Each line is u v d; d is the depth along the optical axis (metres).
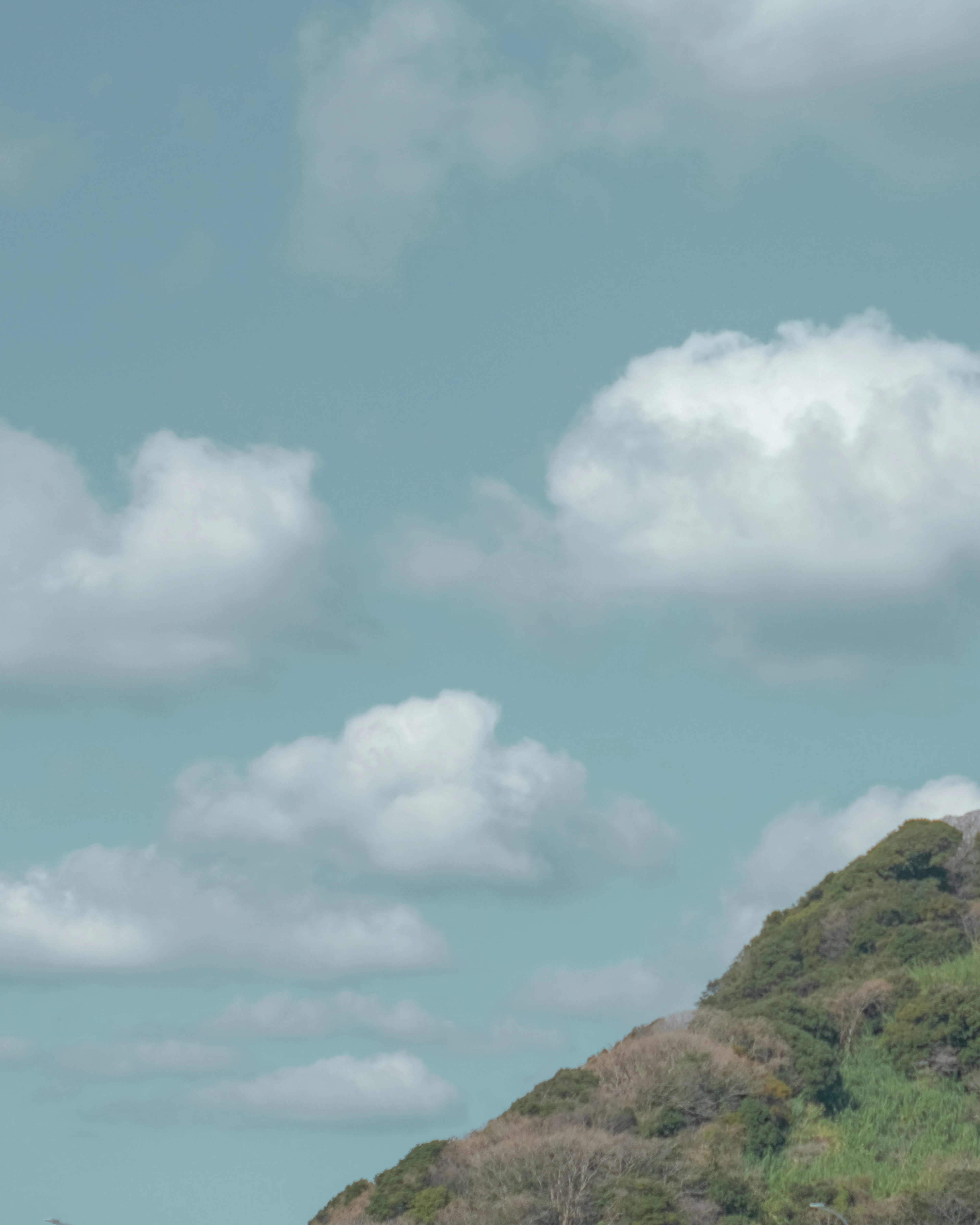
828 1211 61.38
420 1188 82.56
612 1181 73.25
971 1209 64.44
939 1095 80.88
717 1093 80.31
